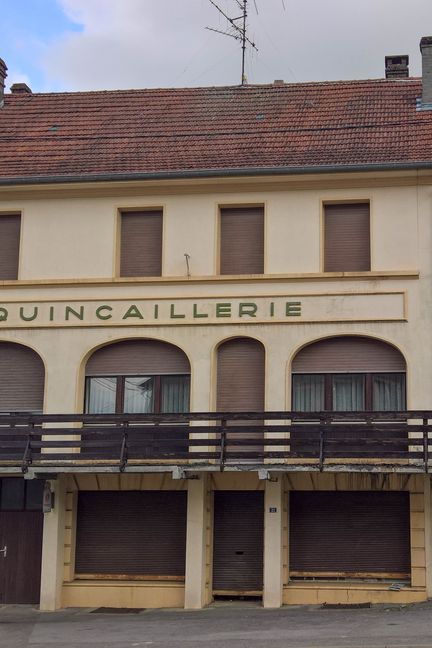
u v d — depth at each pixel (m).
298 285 21.11
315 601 20.19
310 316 20.91
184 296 21.45
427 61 23.98
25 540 21.67
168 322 21.42
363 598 20.05
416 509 20.17
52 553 20.94
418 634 15.44
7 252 22.61
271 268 21.33
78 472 20.09
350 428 19.47
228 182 21.69
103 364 21.86
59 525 21.12
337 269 21.36
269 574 20.09
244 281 21.28
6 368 22.08
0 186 22.36
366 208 21.48
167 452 20.27
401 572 20.44
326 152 21.95
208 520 20.92
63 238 22.25
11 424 20.50
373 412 19.34
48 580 20.83
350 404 20.80
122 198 22.23
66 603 21.12
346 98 24.88
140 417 20.11
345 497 20.89
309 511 20.98
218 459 20.34
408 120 23.03
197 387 21.09
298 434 20.41
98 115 25.55
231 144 22.95
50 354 21.75
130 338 21.62
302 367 21.06
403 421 20.28
